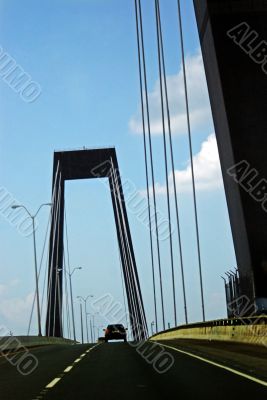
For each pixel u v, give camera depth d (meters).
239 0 106.06
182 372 18.38
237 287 105.44
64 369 20.70
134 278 132.12
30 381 16.84
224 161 108.94
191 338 44.59
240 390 14.07
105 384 15.82
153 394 13.77
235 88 104.44
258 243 101.25
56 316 120.62
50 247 131.50
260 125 103.12
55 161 144.00
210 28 107.25
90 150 145.25
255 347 25.80
